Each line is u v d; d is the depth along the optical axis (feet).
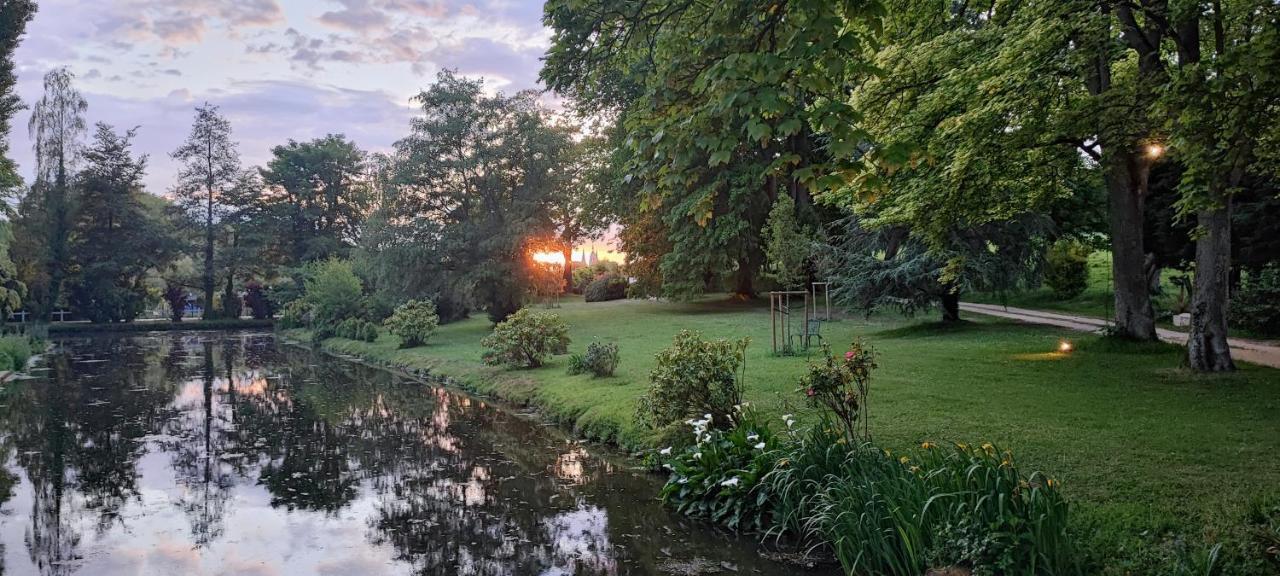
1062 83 36.37
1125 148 38.65
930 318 77.82
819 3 14.37
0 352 81.35
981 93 32.81
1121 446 23.76
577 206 110.22
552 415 44.09
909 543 17.78
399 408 53.06
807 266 82.07
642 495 28.07
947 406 31.42
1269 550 14.20
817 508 20.98
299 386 66.64
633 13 21.81
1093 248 74.64
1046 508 16.57
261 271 185.57
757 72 14.74
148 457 38.06
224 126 184.24
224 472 34.63
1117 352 45.06
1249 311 61.05
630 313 100.32
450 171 99.66
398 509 27.94
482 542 24.04
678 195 93.97
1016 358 45.06
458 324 118.11
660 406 30.50
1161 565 15.42
